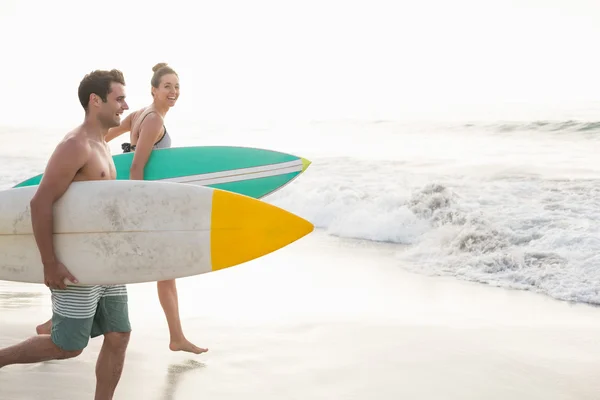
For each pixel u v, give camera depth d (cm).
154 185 304
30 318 477
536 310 517
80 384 356
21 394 342
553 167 1070
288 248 778
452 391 355
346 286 592
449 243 726
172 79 437
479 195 908
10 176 1247
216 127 2128
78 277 295
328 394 349
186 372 381
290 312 505
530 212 786
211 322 481
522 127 1523
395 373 380
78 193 297
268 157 509
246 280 616
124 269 300
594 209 779
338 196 968
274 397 344
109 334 308
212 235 306
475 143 1433
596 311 513
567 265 613
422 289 582
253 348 423
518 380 371
